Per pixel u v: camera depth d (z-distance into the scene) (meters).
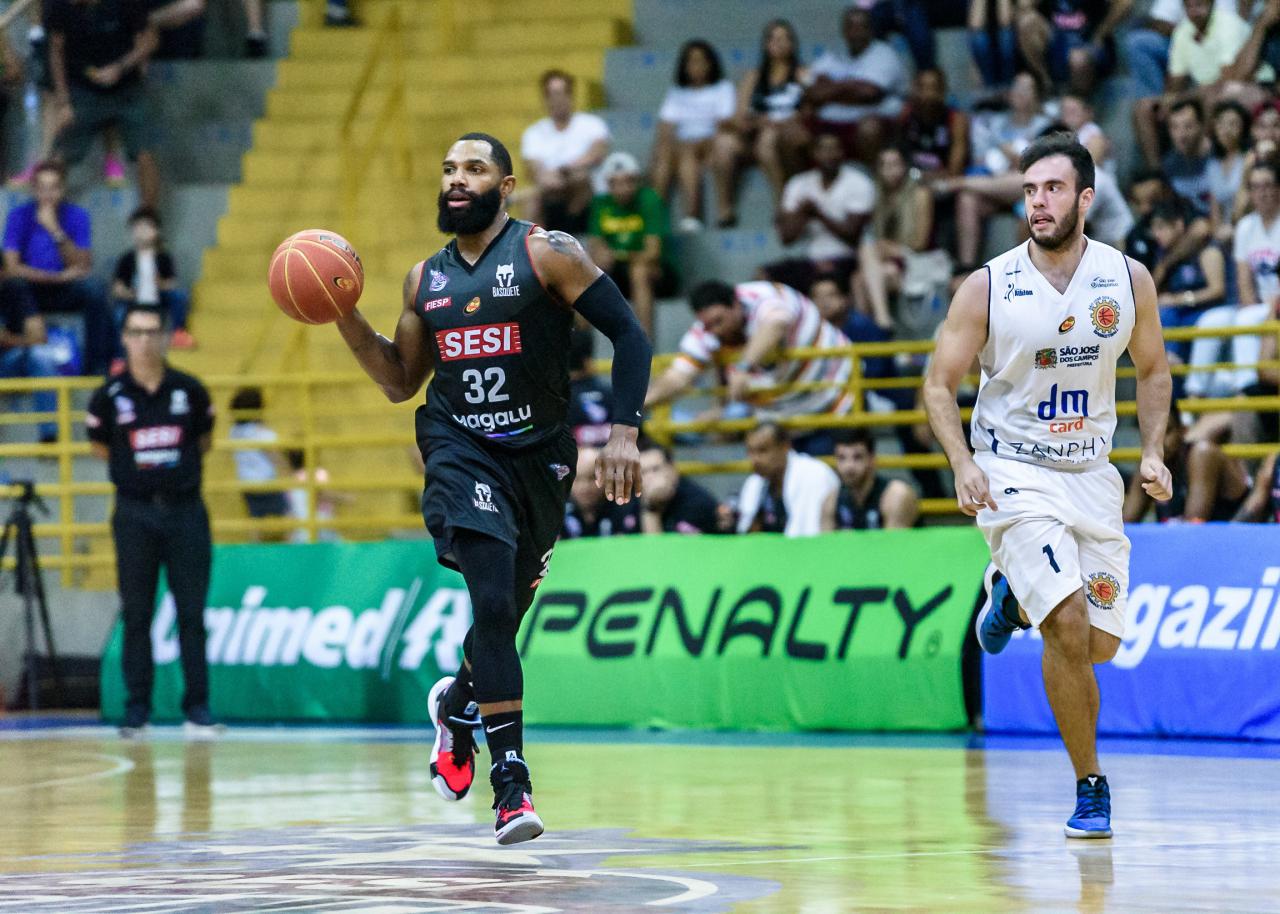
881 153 40.28
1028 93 40.34
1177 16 41.47
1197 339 36.09
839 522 32.25
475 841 15.84
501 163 15.67
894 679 29.17
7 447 40.31
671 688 31.19
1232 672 26.27
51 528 40.38
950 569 29.42
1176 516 30.42
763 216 43.84
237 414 39.50
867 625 29.72
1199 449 30.23
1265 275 35.75
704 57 44.50
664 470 33.56
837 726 29.64
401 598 35.00
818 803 18.67
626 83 48.47
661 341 41.53
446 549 15.39
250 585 36.94
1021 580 15.98
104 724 35.94
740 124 43.72
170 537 33.12
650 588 32.09
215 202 49.09
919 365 38.97
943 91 41.09
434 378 15.87
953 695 28.66
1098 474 16.25
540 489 15.77
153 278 45.66
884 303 39.16
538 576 16.36
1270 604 26.20
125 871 14.08
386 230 47.66
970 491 15.76
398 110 48.41
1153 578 27.47
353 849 15.31
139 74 49.31
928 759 24.03
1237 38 40.41
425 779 22.59
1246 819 16.84
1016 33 41.31
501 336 15.44
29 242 45.59
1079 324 15.91
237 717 36.22
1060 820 16.94
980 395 16.66
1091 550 16.17
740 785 20.75
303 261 15.48
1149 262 37.06
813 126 42.56
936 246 39.91
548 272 15.42
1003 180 39.53
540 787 20.75
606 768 23.31
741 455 39.38
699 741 28.11
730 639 30.88
